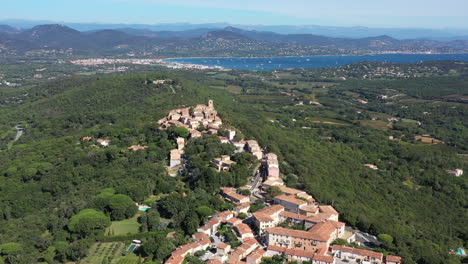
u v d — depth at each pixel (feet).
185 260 626.23
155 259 652.89
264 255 645.51
